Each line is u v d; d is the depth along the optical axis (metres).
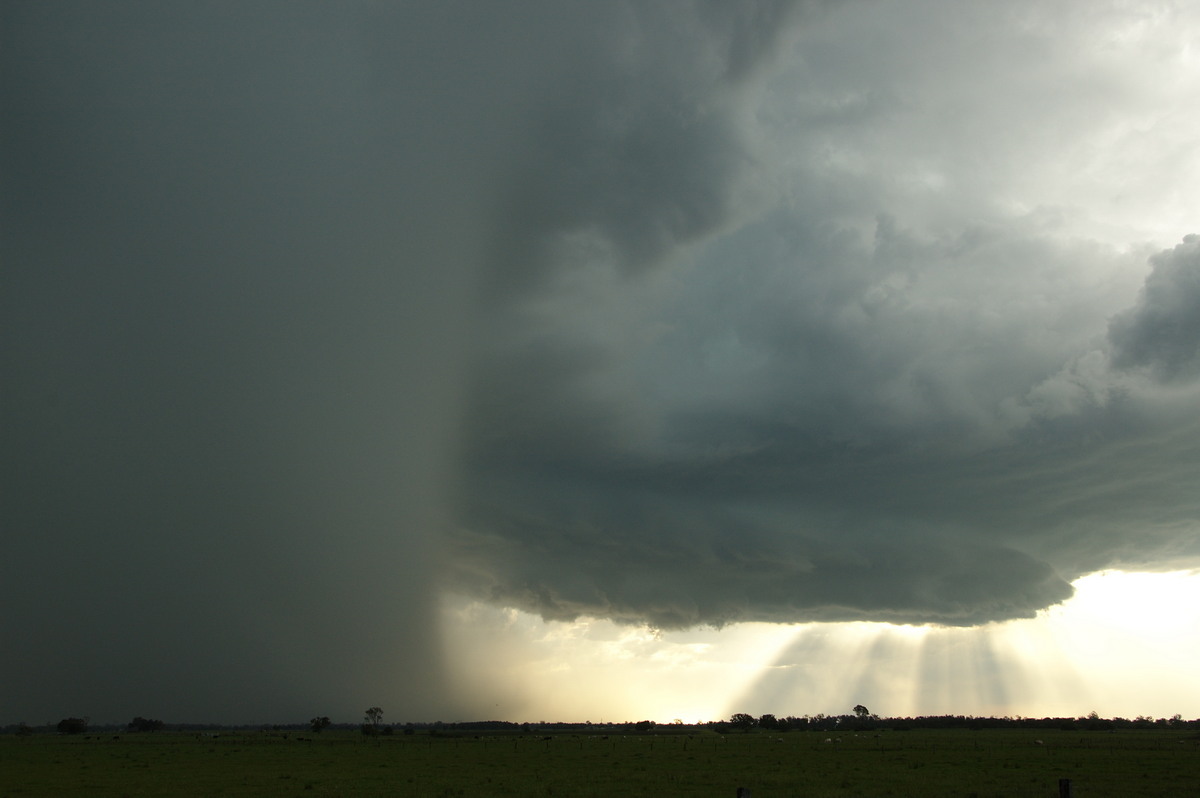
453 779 70.25
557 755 103.69
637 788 61.59
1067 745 119.38
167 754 110.75
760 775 71.75
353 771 79.81
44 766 88.69
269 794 59.81
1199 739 137.50
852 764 84.06
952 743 127.88
